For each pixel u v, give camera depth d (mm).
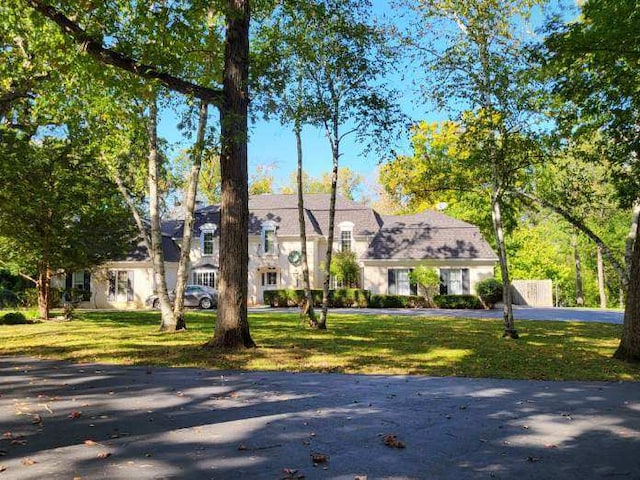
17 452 4668
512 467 4352
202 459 4492
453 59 14531
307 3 14070
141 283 36406
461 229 36500
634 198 13711
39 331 16844
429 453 4707
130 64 11156
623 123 12359
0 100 14211
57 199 19828
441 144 20562
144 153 18797
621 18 10492
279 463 4398
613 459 4578
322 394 7406
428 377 8945
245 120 12039
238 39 12125
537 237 46156
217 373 9266
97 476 4059
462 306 33281
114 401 6875
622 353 10758
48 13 10547
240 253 12086
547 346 12984
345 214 42438
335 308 33625
